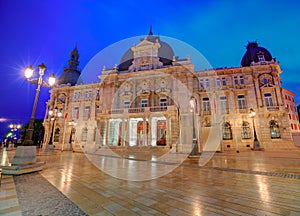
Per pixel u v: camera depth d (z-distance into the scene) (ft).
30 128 28.14
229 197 13.26
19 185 16.93
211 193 14.33
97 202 12.34
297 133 74.43
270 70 78.89
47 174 22.66
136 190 15.35
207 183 17.75
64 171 24.88
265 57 85.35
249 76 80.84
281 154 50.75
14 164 25.26
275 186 16.26
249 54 90.22
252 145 72.23
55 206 11.49
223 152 60.29
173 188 15.92
